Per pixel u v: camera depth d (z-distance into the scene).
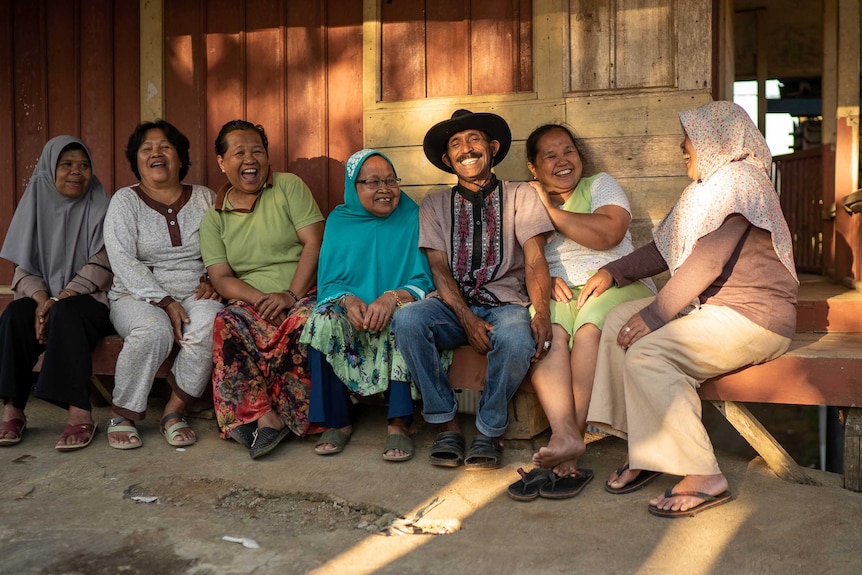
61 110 4.90
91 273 3.91
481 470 3.21
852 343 3.35
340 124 4.56
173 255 3.89
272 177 3.95
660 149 4.05
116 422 3.60
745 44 9.49
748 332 2.87
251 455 3.36
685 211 3.05
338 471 3.22
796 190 7.14
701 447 2.76
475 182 3.59
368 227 3.65
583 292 3.33
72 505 2.88
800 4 8.98
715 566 2.33
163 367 3.77
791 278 2.93
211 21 4.70
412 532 2.63
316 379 3.44
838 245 5.00
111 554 2.47
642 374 2.83
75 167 3.91
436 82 4.38
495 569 2.34
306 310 3.56
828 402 2.98
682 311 3.03
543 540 2.54
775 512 2.72
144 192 3.93
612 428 3.03
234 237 3.86
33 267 3.97
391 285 3.63
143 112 4.80
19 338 3.68
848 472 2.97
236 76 4.69
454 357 3.46
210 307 3.70
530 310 3.42
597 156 4.13
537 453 2.98
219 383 3.51
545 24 4.17
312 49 4.58
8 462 3.38
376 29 4.41
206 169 4.75
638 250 3.37
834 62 5.52
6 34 4.93
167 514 2.81
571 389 3.18
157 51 4.75
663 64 4.04
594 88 4.13
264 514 2.85
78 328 3.62
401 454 3.30
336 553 2.47
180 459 3.40
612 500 2.88
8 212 4.99
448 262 3.56
